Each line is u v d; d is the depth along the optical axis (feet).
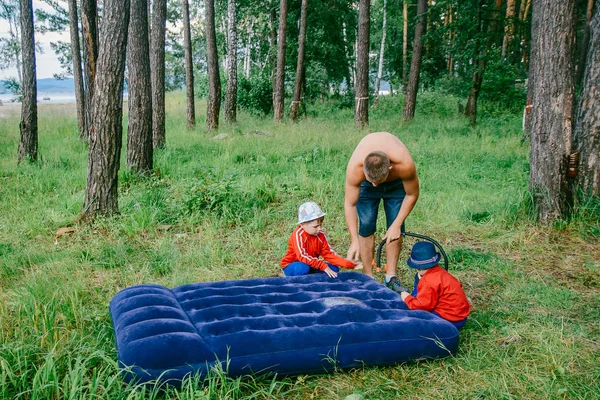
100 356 9.83
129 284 15.71
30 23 35.22
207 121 54.60
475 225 21.20
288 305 11.78
